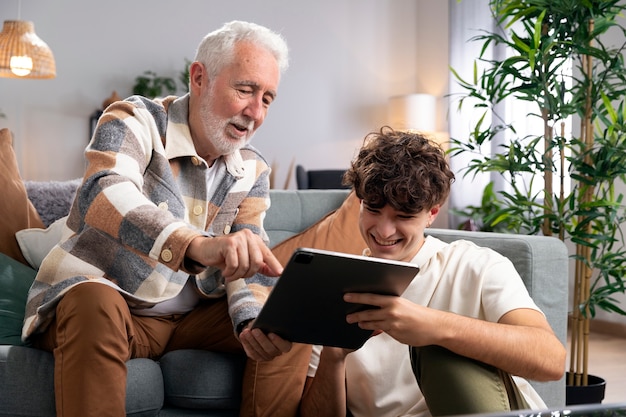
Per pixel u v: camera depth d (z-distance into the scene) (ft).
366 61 27.81
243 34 6.81
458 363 4.81
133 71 25.63
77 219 6.75
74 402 5.77
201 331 7.07
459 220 23.53
